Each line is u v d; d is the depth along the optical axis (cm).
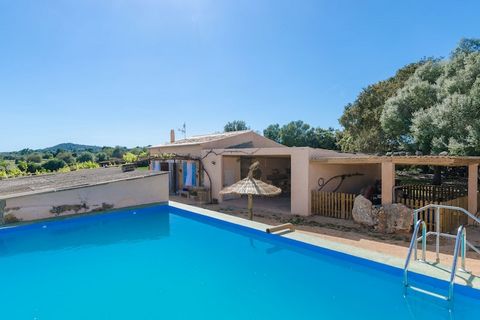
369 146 2703
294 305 505
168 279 614
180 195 2150
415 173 2944
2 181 1480
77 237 890
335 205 1397
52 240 863
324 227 1223
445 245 959
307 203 1457
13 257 736
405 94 2291
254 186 1028
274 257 734
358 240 1034
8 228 843
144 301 518
